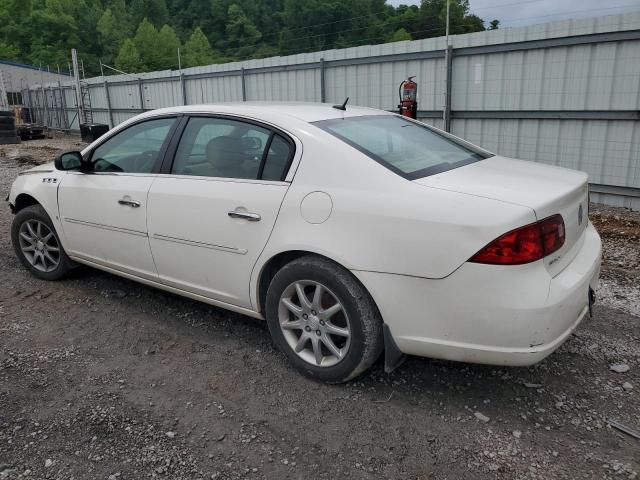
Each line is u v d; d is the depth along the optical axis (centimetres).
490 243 241
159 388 301
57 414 276
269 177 311
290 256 306
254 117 329
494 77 939
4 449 249
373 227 267
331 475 234
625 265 527
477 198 254
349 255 273
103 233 395
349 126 327
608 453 247
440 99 1029
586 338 359
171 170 358
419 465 240
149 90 2055
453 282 249
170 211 347
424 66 1041
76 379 310
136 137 387
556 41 846
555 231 255
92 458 244
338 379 296
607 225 719
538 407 283
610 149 834
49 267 460
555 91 869
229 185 323
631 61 782
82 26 10256
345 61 1188
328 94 1257
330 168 290
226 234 321
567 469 237
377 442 256
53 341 356
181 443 255
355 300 277
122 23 10894
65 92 2903
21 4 9375
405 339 270
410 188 267
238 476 233
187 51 8950
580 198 298
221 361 331
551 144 897
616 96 807
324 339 297
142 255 375
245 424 269
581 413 277
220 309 407
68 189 415
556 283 250
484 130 978
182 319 390
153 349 346
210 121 349
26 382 305
